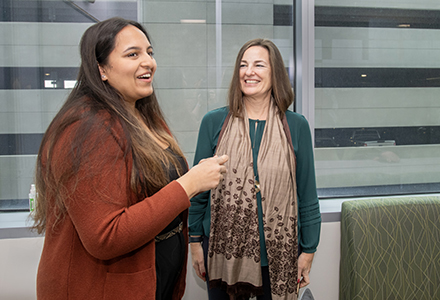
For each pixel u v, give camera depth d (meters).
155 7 1.91
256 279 1.33
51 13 1.84
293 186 1.38
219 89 2.00
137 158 0.86
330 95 2.10
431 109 2.19
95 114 0.82
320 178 2.15
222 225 1.38
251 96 1.41
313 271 1.96
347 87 2.11
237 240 1.34
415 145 2.20
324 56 2.07
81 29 1.87
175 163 1.06
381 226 1.75
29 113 1.88
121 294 0.86
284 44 2.06
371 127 2.15
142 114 1.17
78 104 0.84
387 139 2.17
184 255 1.16
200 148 1.48
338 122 2.12
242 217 1.34
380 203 1.81
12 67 1.84
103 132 0.79
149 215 0.79
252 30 2.00
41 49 1.86
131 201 0.87
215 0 1.94
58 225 0.84
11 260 1.72
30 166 1.91
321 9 2.04
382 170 2.19
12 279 1.72
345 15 2.06
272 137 1.37
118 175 0.79
